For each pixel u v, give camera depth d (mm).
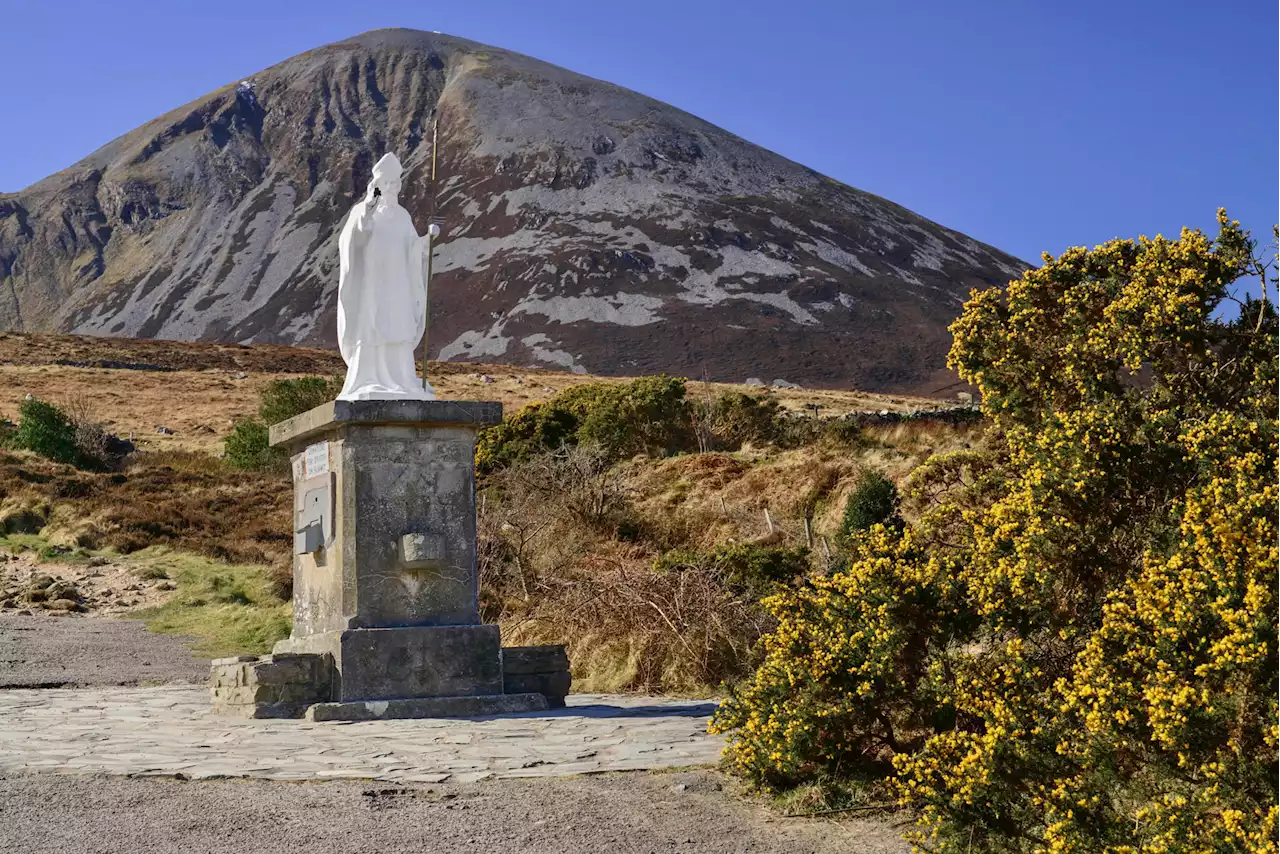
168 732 11539
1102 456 8336
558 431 36312
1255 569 6352
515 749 10492
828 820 8062
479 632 13430
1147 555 7387
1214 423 8031
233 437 50312
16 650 21219
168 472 45656
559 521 24781
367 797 8602
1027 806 6953
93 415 61625
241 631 24297
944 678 8234
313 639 13570
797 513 26703
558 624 17422
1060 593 8188
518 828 7844
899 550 8945
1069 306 11461
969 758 7023
